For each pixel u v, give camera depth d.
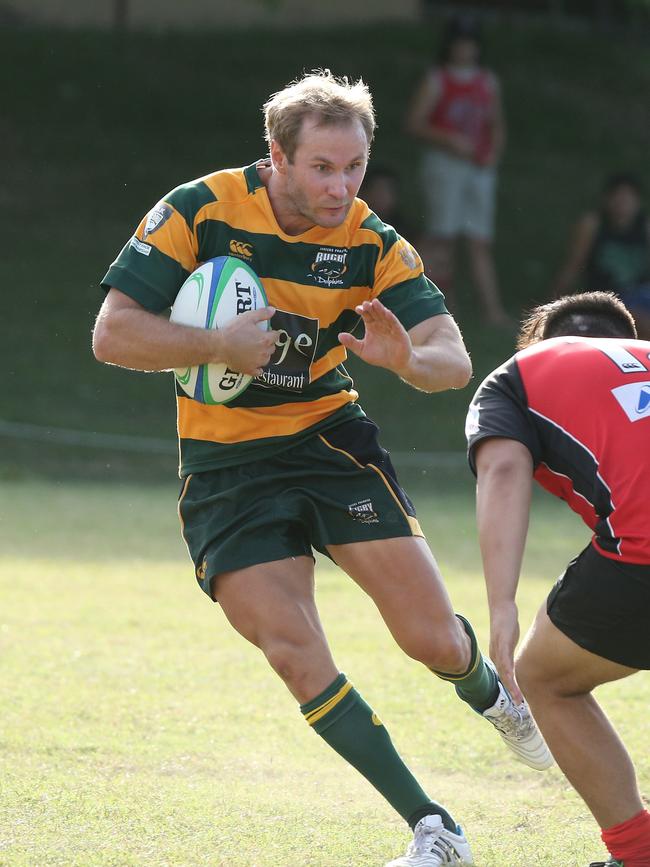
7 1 80.06
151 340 12.68
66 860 12.32
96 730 17.09
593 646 11.86
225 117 75.75
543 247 71.12
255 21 85.19
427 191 58.59
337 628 23.64
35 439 46.59
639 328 49.62
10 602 25.47
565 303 13.81
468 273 67.88
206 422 13.62
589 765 12.30
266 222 13.19
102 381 52.31
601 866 12.44
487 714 14.05
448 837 12.49
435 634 13.08
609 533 11.66
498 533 11.67
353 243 13.45
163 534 34.34
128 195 69.00
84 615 24.47
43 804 14.01
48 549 31.59
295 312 13.33
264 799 14.58
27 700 18.44
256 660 21.34
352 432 13.73
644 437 11.72
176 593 26.81
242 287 12.97
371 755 12.58
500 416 12.16
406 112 78.94
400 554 13.15
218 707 18.48
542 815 14.28
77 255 63.41
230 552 12.98
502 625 11.27
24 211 66.88
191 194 13.24
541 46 92.50
